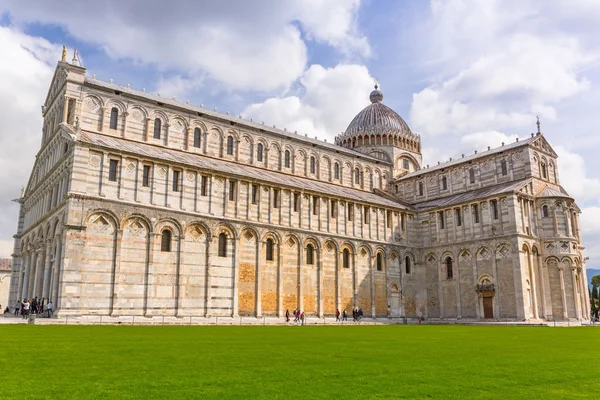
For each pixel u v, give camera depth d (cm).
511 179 7875
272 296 6400
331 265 7162
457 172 8675
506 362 1938
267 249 6500
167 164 5744
